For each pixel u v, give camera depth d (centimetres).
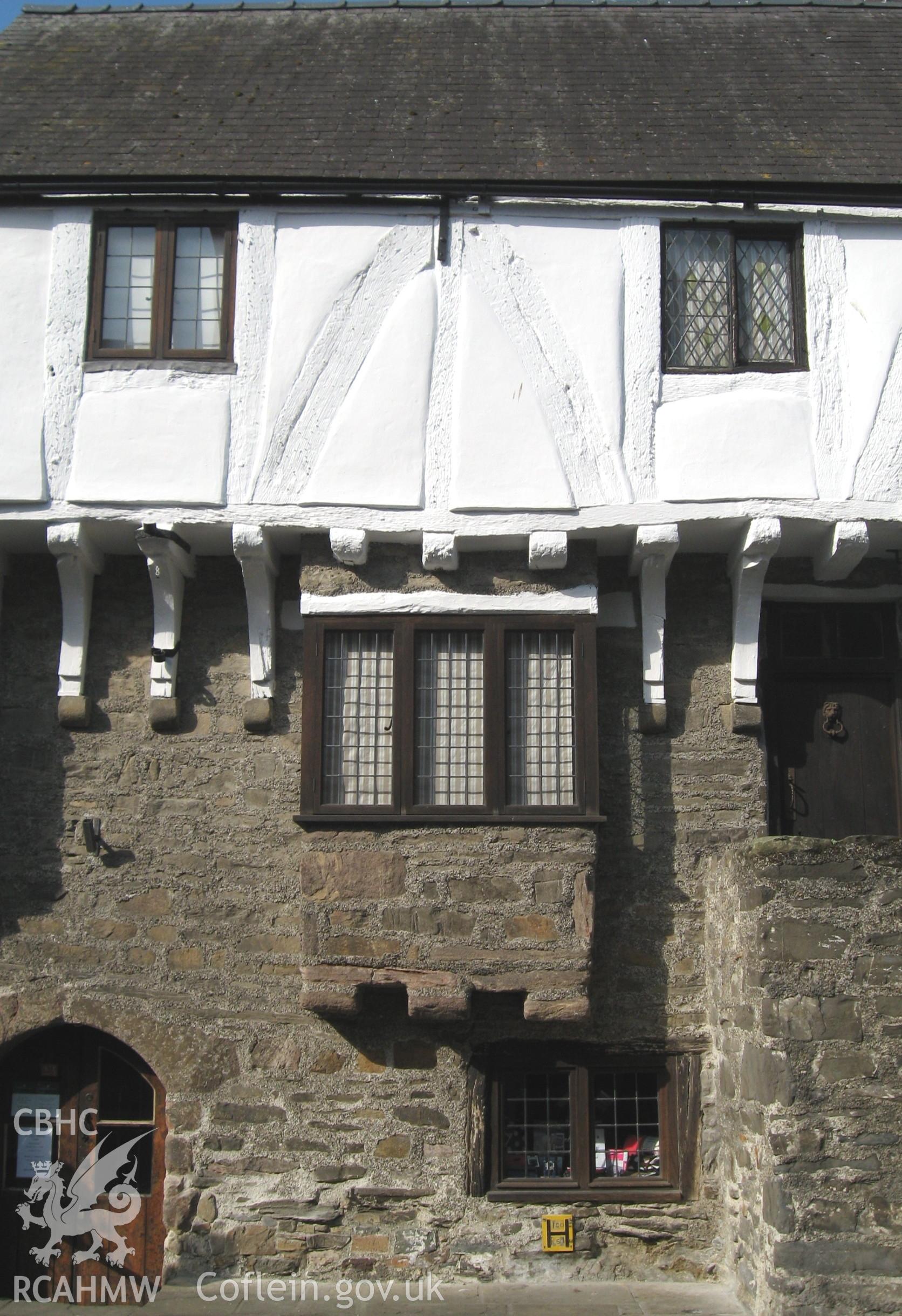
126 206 749
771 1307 584
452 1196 684
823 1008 605
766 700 770
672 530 709
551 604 716
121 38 939
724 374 729
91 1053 728
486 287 737
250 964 711
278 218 747
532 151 780
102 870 727
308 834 688
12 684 751
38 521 719
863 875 617
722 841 727
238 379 728
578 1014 666
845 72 884
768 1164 599
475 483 714
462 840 684
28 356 734
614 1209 688
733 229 752
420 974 671
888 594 765
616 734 739
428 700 712
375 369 728
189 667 748
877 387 728
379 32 945
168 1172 689
